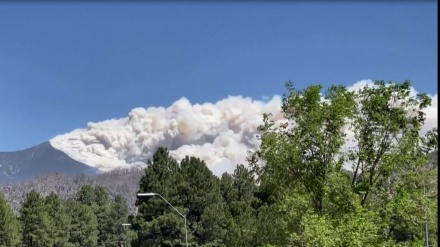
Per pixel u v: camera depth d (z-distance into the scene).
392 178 22.50
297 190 23.19
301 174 23.09
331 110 22.36
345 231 20.09
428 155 22.11
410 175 21.95
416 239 22.45
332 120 22.62
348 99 22.44
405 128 22.31
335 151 22.17
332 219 21.33
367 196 23.12
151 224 59.91
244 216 49.78
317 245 19.42
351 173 23.58
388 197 22.16
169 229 61.16
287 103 23.33
